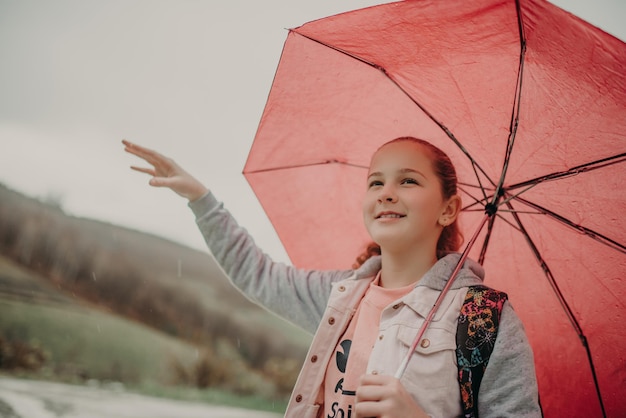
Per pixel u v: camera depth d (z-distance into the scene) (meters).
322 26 2.03
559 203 2.03
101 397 9.27
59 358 11.54
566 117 1.89
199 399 11.35
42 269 15.05
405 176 1.92
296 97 2.26
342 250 2.38
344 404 1.72
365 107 2.20
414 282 1.89
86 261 15.53
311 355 1.86
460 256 1.89
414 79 2.06
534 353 2.12
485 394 1.62
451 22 1.82
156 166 2.37
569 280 2.06
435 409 1.58
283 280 2.26
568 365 2.08
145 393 10.95
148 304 15.30
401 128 2.18
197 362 12.95
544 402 2.12
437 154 1.99
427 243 1.91
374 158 2.01
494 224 2.15
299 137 2.34
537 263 2.10
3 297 13.06
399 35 1.93
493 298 1.71
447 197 1.99
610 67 1.71
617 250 1.98
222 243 2.35
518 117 1.95
